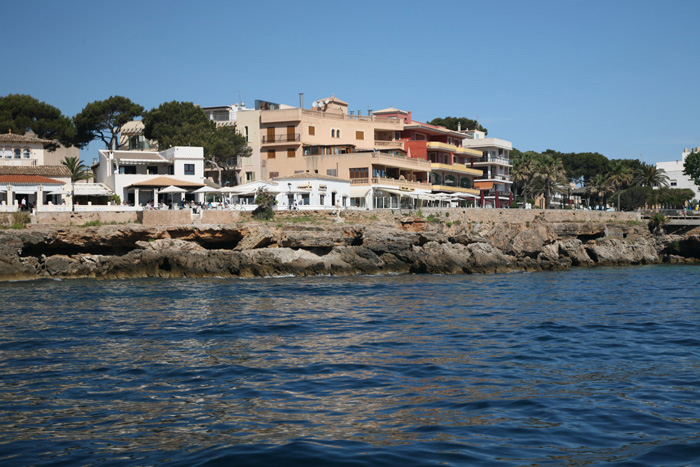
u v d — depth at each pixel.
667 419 16.77
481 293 48.53
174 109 99.75
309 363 23.91
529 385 20.48
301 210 73.88
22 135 90.38
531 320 34.81
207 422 16.81
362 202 95.25
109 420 17.11
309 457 13.95
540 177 127.56
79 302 42.94
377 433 15.71
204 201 85.06
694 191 154.50
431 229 75.75
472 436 15.45
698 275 67.50
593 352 25.98
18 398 19.41
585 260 82.56
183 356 25.44
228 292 48.91
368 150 102.56
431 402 18.50
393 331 31.19
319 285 54.75
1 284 56.06
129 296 46.38
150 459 14.08
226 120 109.44
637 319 35.28
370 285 54.84
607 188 136.75
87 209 70.44
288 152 102.69
